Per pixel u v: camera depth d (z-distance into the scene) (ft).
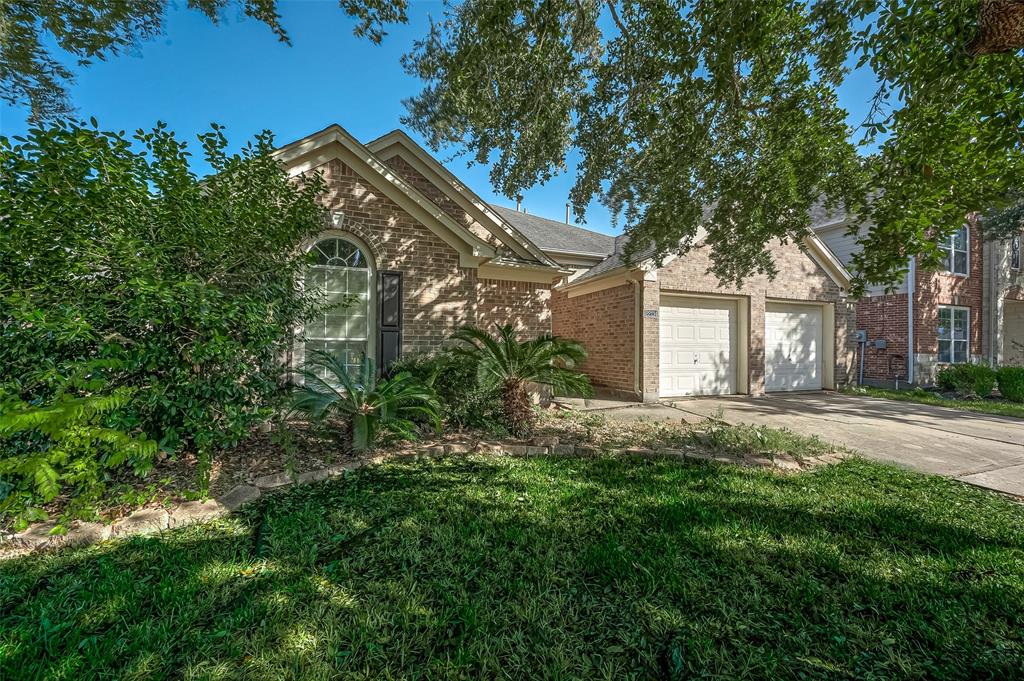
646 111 16.38
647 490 12.41
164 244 11.84
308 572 8.08
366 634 6.46
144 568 8.12
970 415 25.86
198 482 10.93
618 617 6.96
